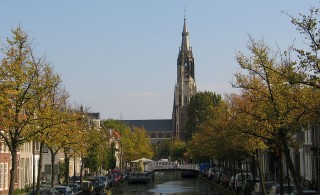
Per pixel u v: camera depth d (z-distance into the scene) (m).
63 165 66.81
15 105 28.47
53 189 37.28
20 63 27.88
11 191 29.31
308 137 54.72
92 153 68.25
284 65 27.42
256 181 45.19
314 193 28.20
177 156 194.38
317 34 21.14
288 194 31.66
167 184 88.88
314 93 24.97
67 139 40.75
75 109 53.31
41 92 29.67
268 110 27.31
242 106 38.41
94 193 56.31
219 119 49.72
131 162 126.12
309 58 21.28
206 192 64.06
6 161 53.84
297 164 62.47
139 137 130.12
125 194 61.47
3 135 28.88
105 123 134.38
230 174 69.88
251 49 28.27
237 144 39.47
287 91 25.33
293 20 21.19
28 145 63.28
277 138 28.64
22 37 28.77
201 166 126.94
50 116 31.36
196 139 89.81
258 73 28.00
